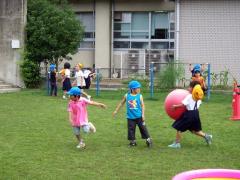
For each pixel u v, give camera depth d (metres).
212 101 19.70
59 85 25.73
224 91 23.11
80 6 31.64
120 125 13.55
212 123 14.02
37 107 17.56
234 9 25.11
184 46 25.56
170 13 30.48
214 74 24.16
